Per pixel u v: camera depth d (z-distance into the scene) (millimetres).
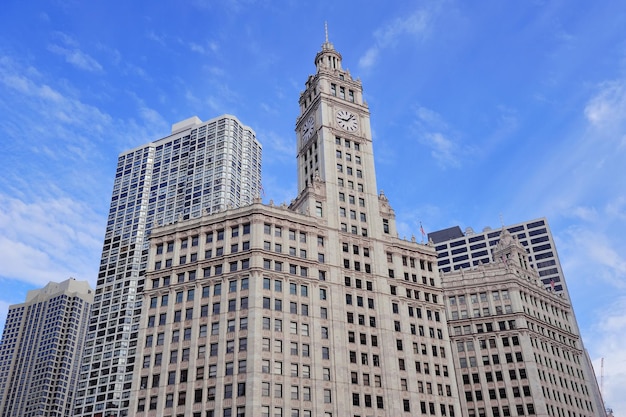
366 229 117562
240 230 105000
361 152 128125
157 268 107500
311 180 125938
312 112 133125
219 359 92312
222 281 100125
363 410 95875
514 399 121750
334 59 144875
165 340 98062
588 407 134000
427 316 114625
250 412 85562
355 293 107688
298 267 103562
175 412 90438
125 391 160625
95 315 178750
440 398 105812
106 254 191250
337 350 98750
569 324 147500
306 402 91125
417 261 120500
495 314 132250
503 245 154125
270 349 92625
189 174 199375
